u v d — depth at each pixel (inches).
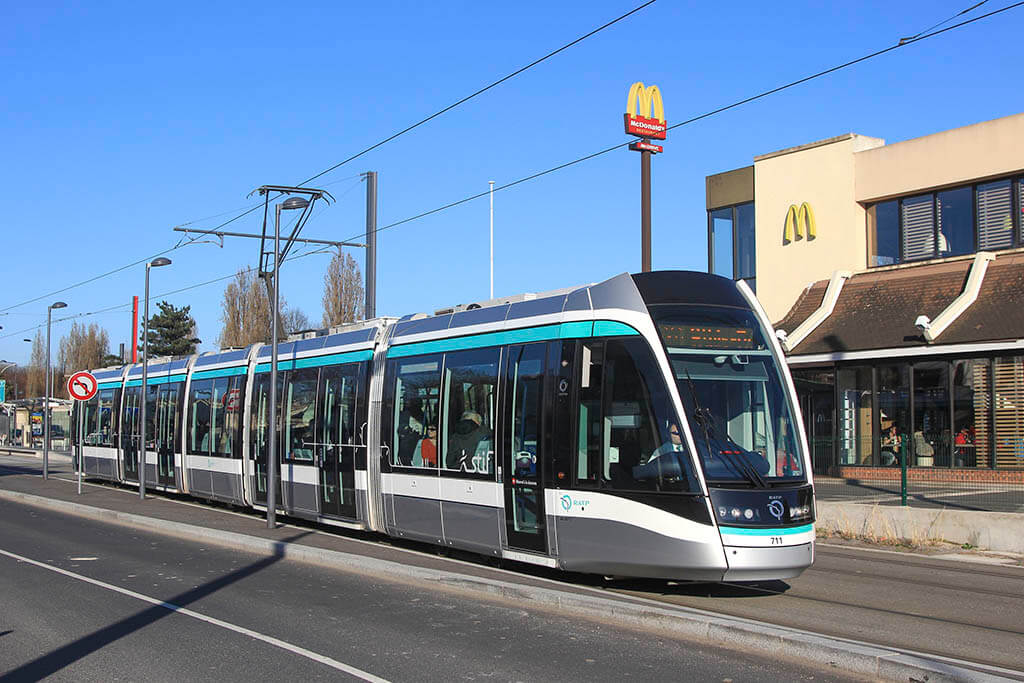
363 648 333.7
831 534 683.4
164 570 515.8
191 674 299.9
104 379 1159.0
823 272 1160.8
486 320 512.7
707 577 390.0
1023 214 1004.6
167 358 998.4
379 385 596.7
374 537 644.1
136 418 1031.6
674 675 297.1
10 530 713.6
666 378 408.8
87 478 1288.1
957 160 1045.8
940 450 967.6
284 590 451.2
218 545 625.3
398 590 449.7
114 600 426.6
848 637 353.1
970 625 378.0
